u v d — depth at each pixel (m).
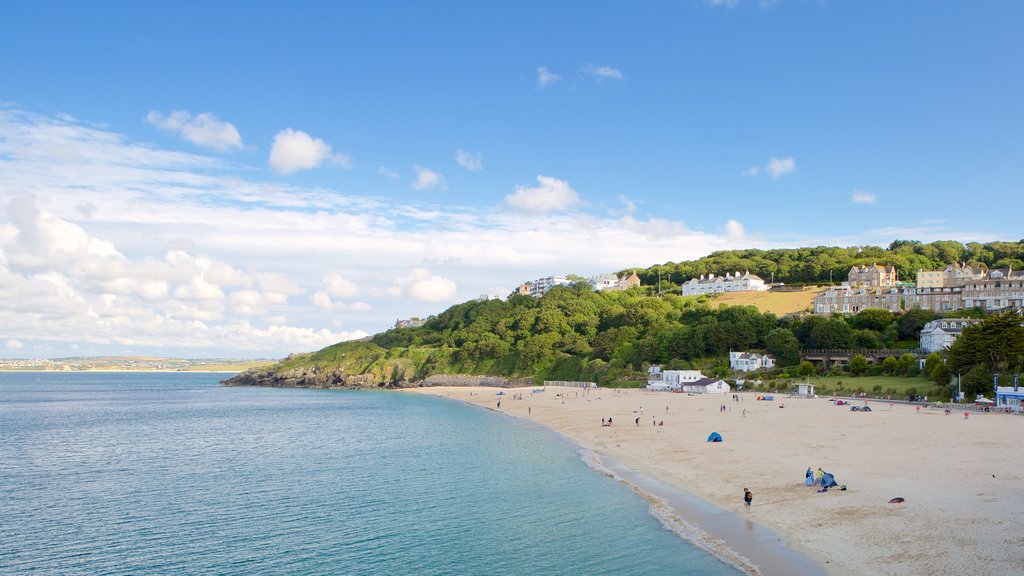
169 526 44.12
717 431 75.94
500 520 43.31
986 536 31.72
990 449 54.81
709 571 31.55
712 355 168.75
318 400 174.50
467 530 41.41
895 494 40.72
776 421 82.44
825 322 155.50
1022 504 36.81
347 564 36.12
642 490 49.06
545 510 45.25
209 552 38.75
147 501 51.06
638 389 161.88
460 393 188.38
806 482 45.25
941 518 34.97
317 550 38.62
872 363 140.75
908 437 63.00
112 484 57.69
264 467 65.25
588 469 59.22
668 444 69.00
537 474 58.16
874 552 31.12
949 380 107.94
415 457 69.94
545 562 34.94
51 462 70.19
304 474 61.09
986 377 97.62
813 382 132.62
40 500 51.81
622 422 92.50
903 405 99.31
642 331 196.12
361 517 45.31
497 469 61.41
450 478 57.72
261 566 36.25
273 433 95.81
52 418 126.31
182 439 89.56
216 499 51.41
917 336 157.38
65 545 40.53
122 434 96.69
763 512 39.88
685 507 43.09
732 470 52.53
